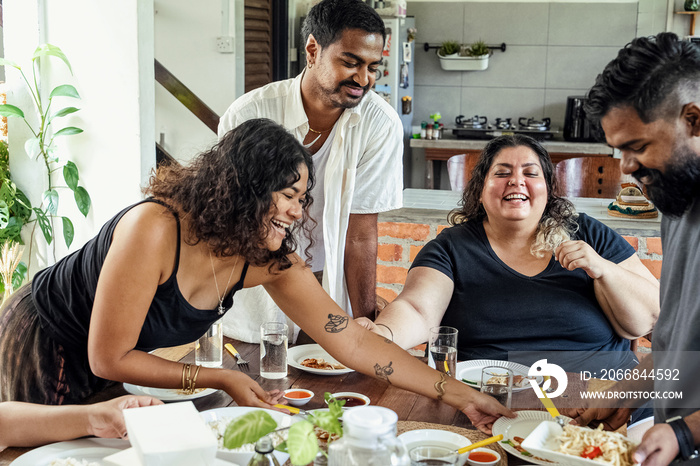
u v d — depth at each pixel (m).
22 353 1.56
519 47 6.30
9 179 3.19
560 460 1.08
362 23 1.82
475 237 2.04
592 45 6.16
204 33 3.86
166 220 1.39
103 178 3.12
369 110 2.08
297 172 1.36
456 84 6.46
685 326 1.14
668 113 1.03
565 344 1.95
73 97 3.07
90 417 1.24
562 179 3.76
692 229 1.15
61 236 3.23
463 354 1.96
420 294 1.96
